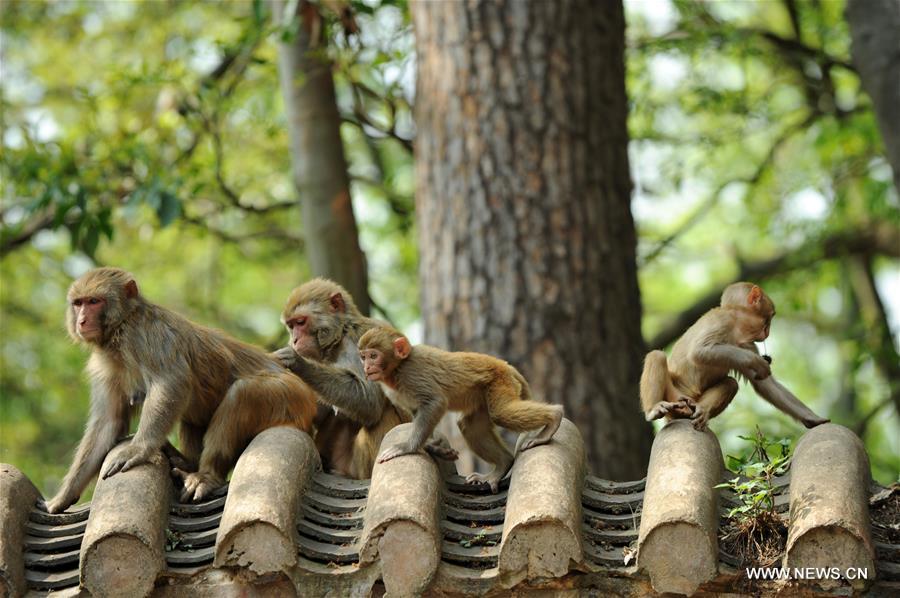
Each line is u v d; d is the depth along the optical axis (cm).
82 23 2812
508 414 893
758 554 777
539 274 1478
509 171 1504
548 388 1448
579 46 1548
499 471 900
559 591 772
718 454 857
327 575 782
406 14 1778
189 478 917
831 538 739
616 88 1579
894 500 820
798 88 2600
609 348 1481
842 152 2505
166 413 951
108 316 976
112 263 2744
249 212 2042
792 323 2934
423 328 1535
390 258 2848
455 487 890
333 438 1102
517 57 1529
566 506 779
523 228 1489
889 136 1630
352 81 1712
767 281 2586
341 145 1795
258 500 802
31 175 1825
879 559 773
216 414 986
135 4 2795
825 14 2469
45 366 2689
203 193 2064
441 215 1524
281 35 1647
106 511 813
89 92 2119
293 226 2695
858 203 2548
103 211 1744
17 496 866
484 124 1517
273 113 2327
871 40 1648
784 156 2772
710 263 3138
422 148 1562
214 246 2733
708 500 782
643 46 2345
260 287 3048
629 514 837
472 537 813
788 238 2600
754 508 790
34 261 2680
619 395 1468
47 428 2672
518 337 1462
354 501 867
